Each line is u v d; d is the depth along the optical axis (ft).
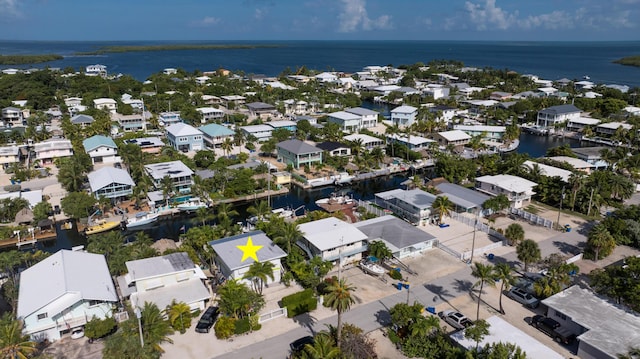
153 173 359.87
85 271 205.36
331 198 350.84
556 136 596.29
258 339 181.88
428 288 220.43
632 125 547.49
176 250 242.17
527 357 157.89
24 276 206.49
